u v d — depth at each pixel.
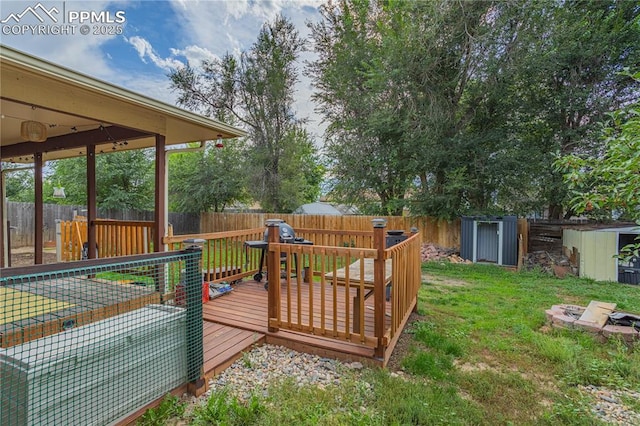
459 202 9.88
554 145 8.83
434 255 9.32
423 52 9.40
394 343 3.03
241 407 2.10
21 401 1.55
